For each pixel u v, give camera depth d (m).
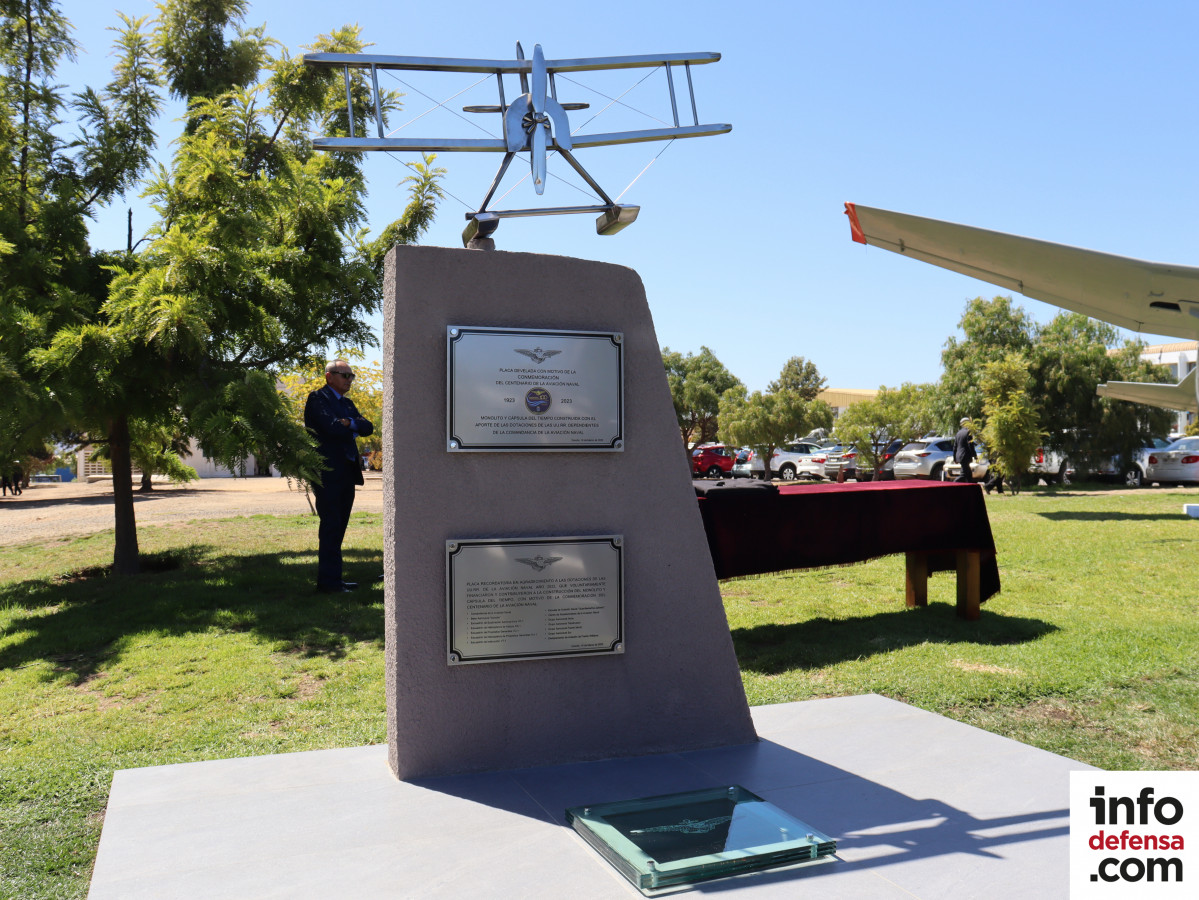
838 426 25.17
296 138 9.78
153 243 7.13
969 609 6.26
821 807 2.85
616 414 3.40
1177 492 19.41
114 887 2.27
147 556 9.74
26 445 6.84
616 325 3.45
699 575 3.54
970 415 25.77
